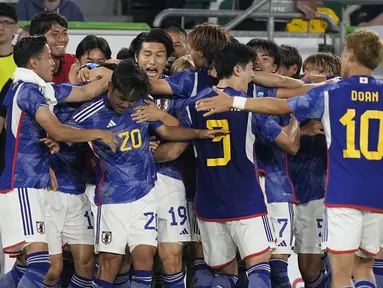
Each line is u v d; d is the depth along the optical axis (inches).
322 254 955.3
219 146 836.6
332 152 786.8
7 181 832.3
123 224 839.7
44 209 852.6
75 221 895.1
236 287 952.3
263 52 905.5
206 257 864.3
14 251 832.3
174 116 887.7
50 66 847.7
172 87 867.4
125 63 814.5
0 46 1047.0
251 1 1393.9
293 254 1074.1
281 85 871.7
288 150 848.3
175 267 892.0
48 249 872.9
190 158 907.4
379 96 787.4
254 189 832.9
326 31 1374.3
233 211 828.6
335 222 782.5
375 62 796.0
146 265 840.3
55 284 895.1
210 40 871.1
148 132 868.6
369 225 791.1
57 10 1323.8
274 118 911.7
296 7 1320.1
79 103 855.7
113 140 824.9
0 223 841.5
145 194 846.5
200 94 847.7
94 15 1477.6
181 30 1104.8
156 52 875.4
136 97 810.8
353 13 1409.9
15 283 882.1
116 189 840.9
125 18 1464.1
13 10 1050.7
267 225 832.9
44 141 837.2
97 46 964.0
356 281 814.5
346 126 781.9
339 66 976.9
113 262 847.7
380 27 1312.7
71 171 888.9
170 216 889.5
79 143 884.6
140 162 846.5
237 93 826.2
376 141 783.7
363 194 778.2
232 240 850.8
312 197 939.3
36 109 813.2
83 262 901.2
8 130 840.9
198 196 860.0
